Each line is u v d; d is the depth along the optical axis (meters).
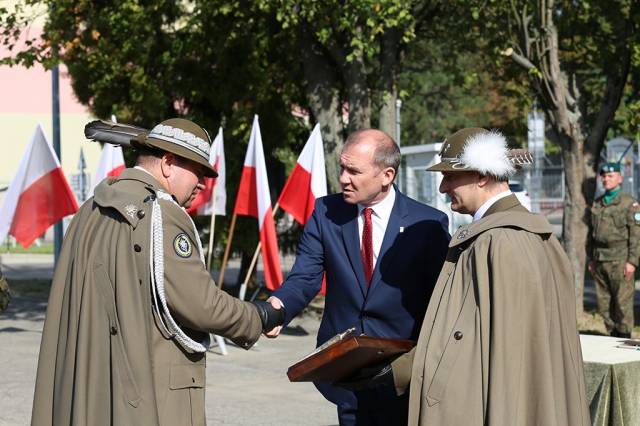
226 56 16.14
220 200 12.34
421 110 37.97
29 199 11.79
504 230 4.22
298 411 8.56
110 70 16.59
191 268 4.07
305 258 5.21
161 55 16.34
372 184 4.91
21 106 39.78
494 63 14.86
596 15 14.34
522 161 4.51
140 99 16.38
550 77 13.73
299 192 11.92
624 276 11.51
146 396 3.93
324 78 14.21
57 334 4.18
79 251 4.12
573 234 13.86
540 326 4.10
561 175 36.81
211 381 9.97
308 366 4.46
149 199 4.09
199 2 14.62
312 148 11.91
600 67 14.23
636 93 16.62
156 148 4.23
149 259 3.99
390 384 4.68
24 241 11.79
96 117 17.66
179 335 4.04
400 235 4.98
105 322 4.00
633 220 11.41
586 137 14.02
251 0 13.82
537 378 4.08
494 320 4.06
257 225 16.81
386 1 12.07
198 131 4.30
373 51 12.43
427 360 4.22
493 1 13.47
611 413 5.35
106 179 4.30
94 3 15.84
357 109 13.85
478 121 38.19
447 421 4.10
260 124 16.53
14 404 8.79
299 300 5.11
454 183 4.51
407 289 4.96
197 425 4.11
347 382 4.78
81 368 3.98
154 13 15.92
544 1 13.58
